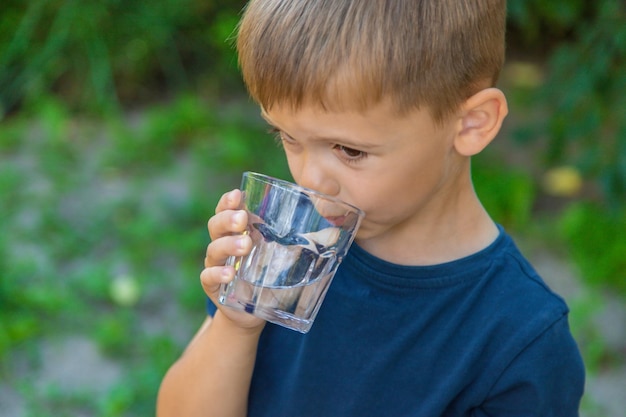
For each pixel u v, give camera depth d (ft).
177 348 12.93
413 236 5.62
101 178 17.28
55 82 20.25
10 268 14.35
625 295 13.94
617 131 14.97
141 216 15.99
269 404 6.09
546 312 5.40
